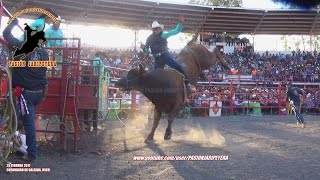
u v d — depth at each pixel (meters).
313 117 17.81
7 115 5.39
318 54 35.25
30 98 5.73
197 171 5.66
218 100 18.86
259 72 30.33
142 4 27.17
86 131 9.59
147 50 8.71
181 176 5.34
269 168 5.96
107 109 11.41
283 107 20.19
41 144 7.39
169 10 28.91
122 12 27.20
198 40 33.97
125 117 14.73
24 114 5.70
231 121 14.77
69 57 7.04
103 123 12.19
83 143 7.80
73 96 6.88
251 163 6.33
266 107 20.16
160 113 8.54
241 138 9.47
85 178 5.11
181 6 29.02
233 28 33.50
